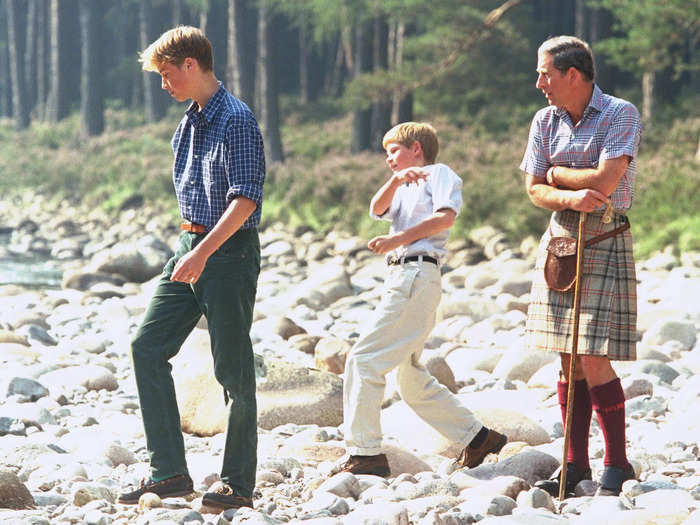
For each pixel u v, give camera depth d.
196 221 13.44
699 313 34.50
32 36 183.88
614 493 14.03
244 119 13.17
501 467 15.31
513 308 38.91
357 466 15.30
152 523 12.42
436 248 15.43
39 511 13.25
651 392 22.17
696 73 111.50
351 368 15.40
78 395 23.72
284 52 192.12
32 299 45.72
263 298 47.50
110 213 102.12
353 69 139.50
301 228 78.62
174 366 21.80
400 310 15.21
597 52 87.19
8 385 23.14
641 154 72.38
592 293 14.13
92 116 147.38
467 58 101.50
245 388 13.52
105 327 36.09
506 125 99.44
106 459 16.94
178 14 161.25
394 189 15.26
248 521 12.41
